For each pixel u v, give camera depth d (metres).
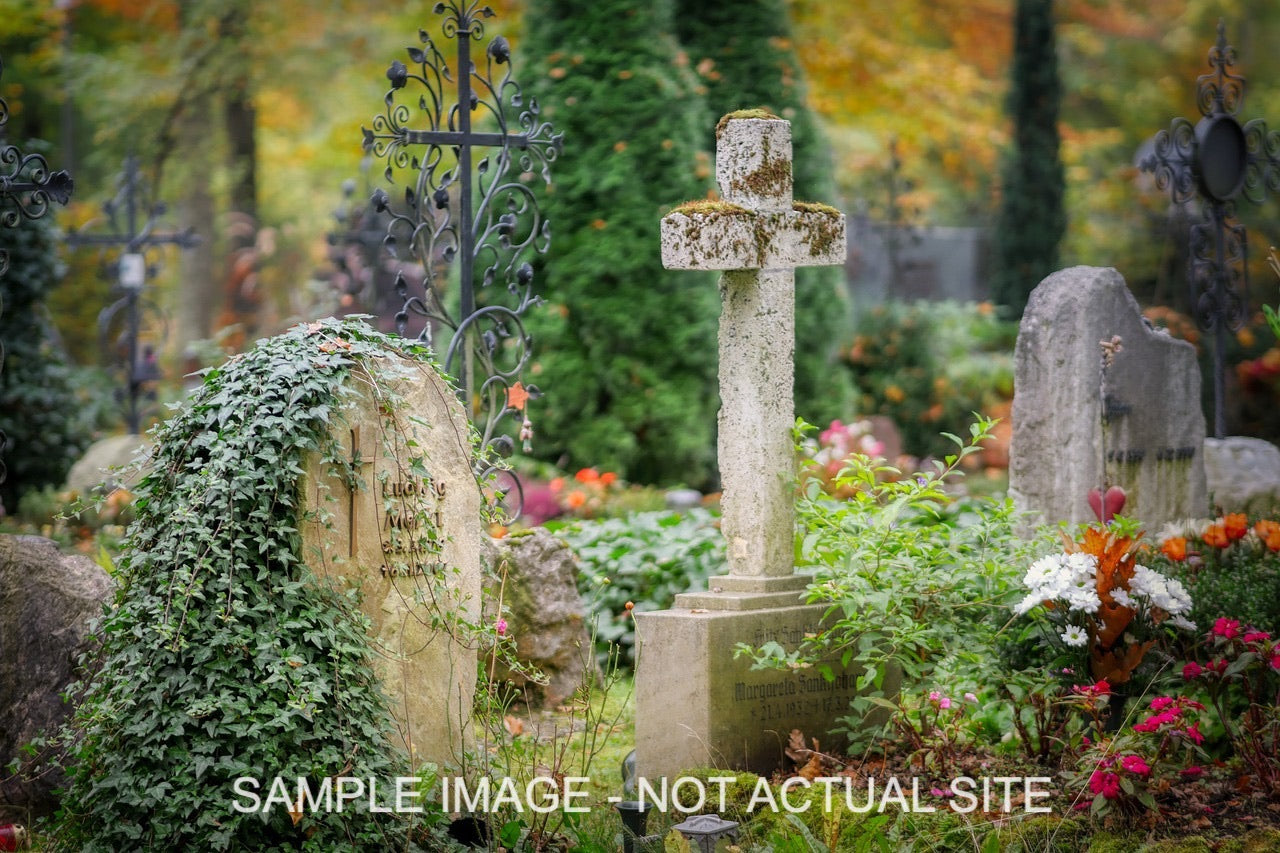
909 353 15.55
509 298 11.41
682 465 11.94
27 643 5.43
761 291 5.59
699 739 5.36
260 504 4.56
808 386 13.25
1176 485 7.95
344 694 4.54
